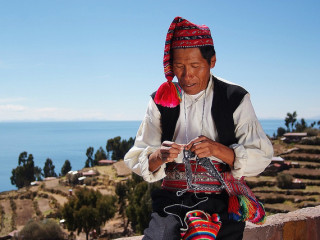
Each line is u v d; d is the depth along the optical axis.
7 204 52.25
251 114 1.46
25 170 74.75
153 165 1.44
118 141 89.00
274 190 34.22
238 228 1.40
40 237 33.09
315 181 35.75
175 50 1.43
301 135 52.72
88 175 60.25
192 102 1.52
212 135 1.49
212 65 1.50
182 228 1.29
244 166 1.38
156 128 1.58
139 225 29.42
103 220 34.09
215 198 1.43
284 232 2.23
